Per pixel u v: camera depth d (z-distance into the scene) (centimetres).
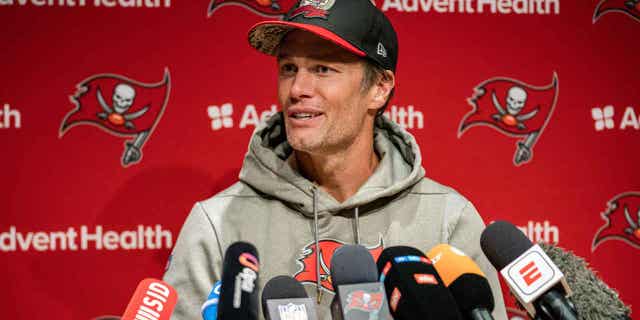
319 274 180
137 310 119
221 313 104
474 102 246
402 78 244
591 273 154
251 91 239
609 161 247
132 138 234
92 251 231
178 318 181
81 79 232
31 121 229
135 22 234
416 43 245
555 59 248
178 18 237
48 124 230
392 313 107
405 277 107
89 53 232
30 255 228
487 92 246
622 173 248
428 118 244
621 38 249
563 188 246
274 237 186
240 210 191
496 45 247
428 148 244
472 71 246
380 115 203
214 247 185
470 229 191
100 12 233
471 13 246
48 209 229
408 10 245
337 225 187
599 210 247
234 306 104
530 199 245
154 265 234
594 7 249
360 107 184
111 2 233
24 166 228
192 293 182
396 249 115
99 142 232
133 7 234
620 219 247
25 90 229
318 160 188
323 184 194
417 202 193
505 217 245
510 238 123
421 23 245
